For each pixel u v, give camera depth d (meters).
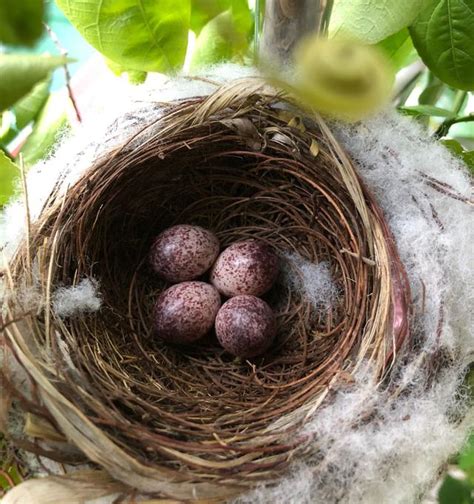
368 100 0.06
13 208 0.15
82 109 0.20
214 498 0.11
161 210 0.18
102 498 0.11
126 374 0.15
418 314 0.13
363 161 0.15
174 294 0.17
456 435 0.12
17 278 0.13
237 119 0.15
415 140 0.15
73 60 0.05
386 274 0.13
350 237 0.15
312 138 0.15
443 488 0.12
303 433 0.12
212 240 0.18
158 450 0.11
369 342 0.13
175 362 0.17
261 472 0.11
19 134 0.18
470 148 0.20
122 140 0.15
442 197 0.14
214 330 0.18
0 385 0.11
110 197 0.16
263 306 0.17
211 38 0.15
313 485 0.11
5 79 0.05
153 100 0.16
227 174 0.17
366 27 0.13
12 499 0.11
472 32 0.14
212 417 0.14
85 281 0.15
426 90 0.19
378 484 0.11
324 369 0.14
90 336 0.15
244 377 0.16
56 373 0.12
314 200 0.16
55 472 0.12
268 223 0.18
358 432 0.11
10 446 0.12
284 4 0.12
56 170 0.15
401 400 0.12
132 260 0.18
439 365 0.12
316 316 0.17
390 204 0.15
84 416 0.11
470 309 0.13
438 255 0.13
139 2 0.14
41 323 0.13
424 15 0.14
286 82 0.09
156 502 0.11
